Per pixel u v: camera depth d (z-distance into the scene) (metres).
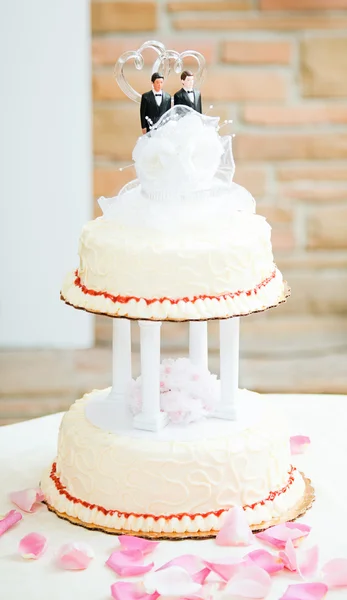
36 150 5.39
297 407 3.71
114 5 5.26
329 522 2.78
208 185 2.83
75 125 5.36
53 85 5.32
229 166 2.93
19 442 3.41
